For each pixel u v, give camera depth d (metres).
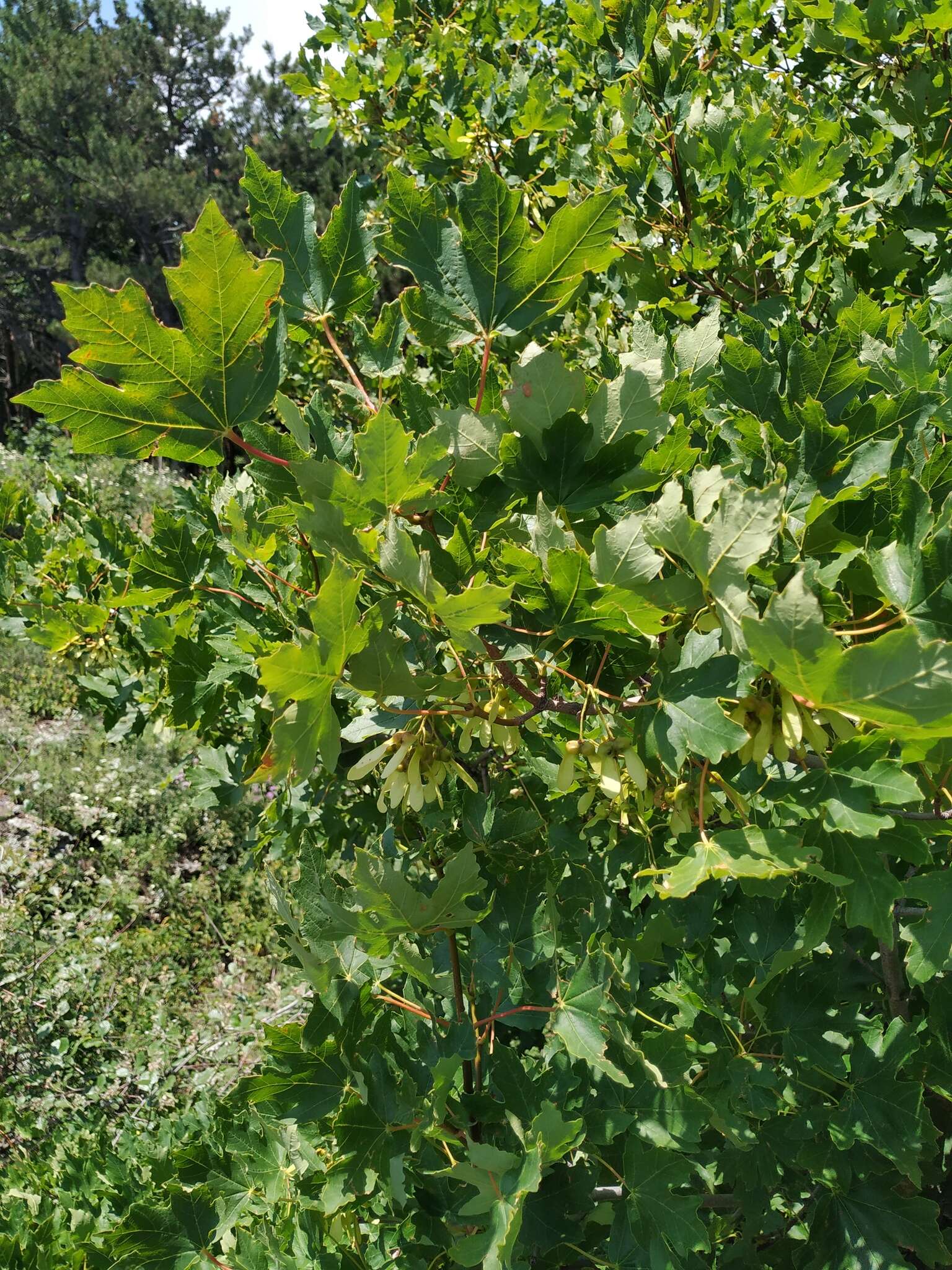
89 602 4.37
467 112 4.58
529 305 1.81
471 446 1.73
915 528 1.58
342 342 5.21
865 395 2.35
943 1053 2.52
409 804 1.73
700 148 3.41
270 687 1.37
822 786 1.53
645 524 1.50
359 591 1.67
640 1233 2.01
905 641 1.26
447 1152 1.93
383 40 5.50
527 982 2.14
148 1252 2.40
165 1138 4.70
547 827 2.57
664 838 2.44
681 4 4.30
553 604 1.62
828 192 3.51
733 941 2.68
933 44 3.48
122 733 4.67
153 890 8.55
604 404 1.71
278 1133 2.46
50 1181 4.47
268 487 1.75
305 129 24.41
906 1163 2.27
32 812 9.24
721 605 1.49
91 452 1.63
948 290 3.11
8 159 28.09
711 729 1.51
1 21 28.64
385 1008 2.16
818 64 4.28
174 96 30.17
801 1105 2.43
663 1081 1.96
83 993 6.78
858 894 1.56
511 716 1.74
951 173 3.56
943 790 1.75
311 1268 2.34
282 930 2.28
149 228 28.38
